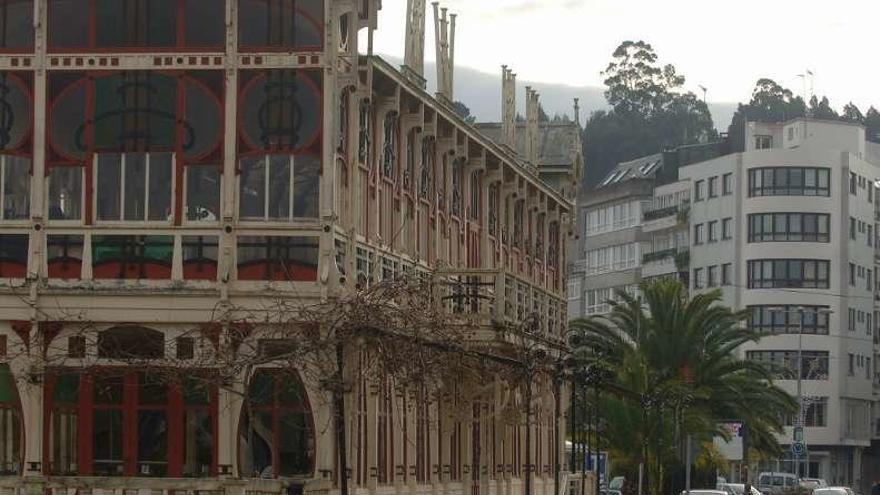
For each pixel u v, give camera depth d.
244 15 40.25
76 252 40.31
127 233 40.12
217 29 40.38
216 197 40.12
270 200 39.97
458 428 52.81
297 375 39.28
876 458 151.12
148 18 40.56
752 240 141.62
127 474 39.91
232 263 39.81
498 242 58.94
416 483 47.19
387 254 45.06
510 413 53.56
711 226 145.50
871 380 147.62
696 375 85.94
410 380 39.59
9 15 40.84
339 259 40.69
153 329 40.12
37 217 40.22
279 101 40.03
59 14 40.75
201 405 39.84
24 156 40.56
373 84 43.44
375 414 42.88
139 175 40.31
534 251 65.31
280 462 39.72
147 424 39.97
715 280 144.38
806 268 140.88
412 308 39.81
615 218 156.50
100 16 40.66
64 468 40.22
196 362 38.97
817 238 141.12
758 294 140.88
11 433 40.59
